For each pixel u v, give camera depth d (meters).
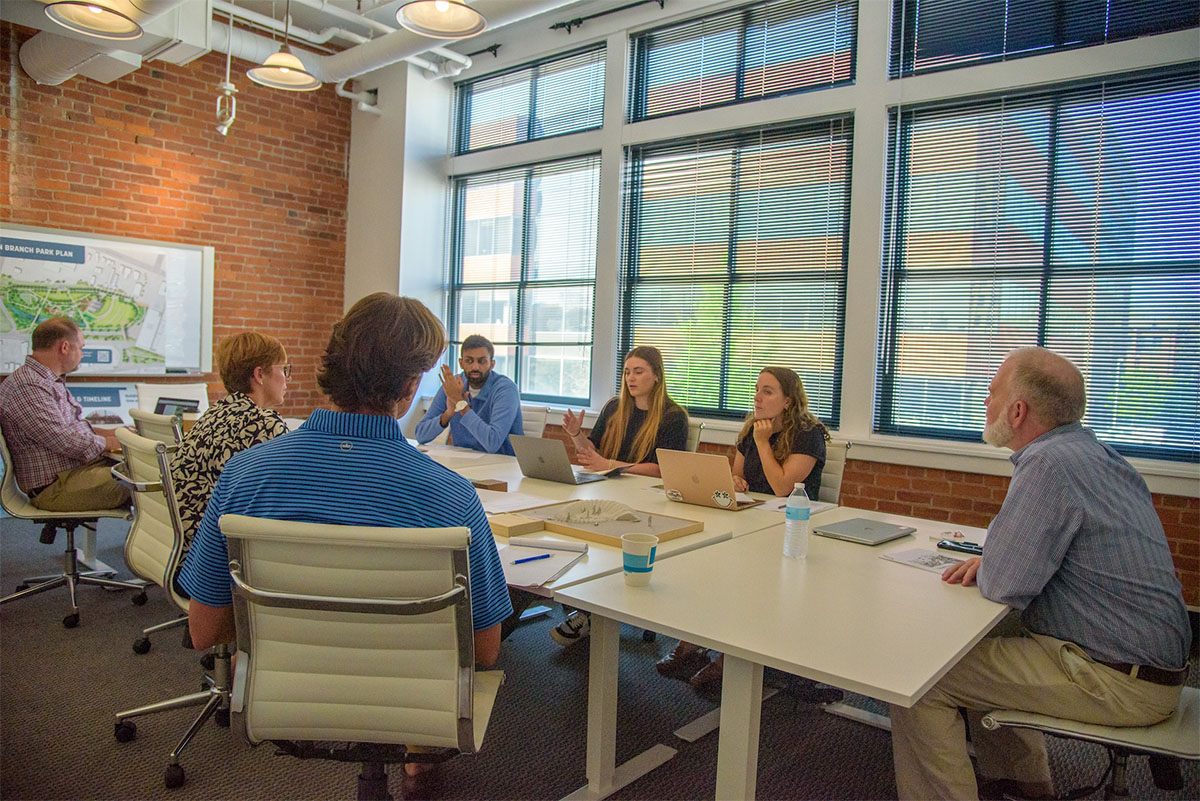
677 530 2.03
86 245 4.73
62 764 1.94
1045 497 1.53
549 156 5.39
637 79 5.01
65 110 4.66
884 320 4.01
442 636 1.15
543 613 3.18
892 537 2.14
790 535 1.89
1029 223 3.61
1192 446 3.20
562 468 2.77
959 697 1.56
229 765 1.97
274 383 2.08
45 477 2.93
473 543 1.18
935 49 3.86
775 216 4.41
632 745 2.14
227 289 5.45
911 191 3.94
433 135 5.97
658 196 4.90
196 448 1.94
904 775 1.57
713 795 1.89
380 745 1.25
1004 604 1.56
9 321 4.46
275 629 1.17
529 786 1.91
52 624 2.89
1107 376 3.40
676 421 3.23
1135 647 1.47
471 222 6.00
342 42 5.86
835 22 4.19
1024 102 3.63
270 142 5.63
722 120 4.55
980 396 3.73
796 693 2.46
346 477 1.12
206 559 1.19
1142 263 3.33
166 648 2.70
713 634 1.32
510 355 5.73
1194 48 3.18
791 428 2.82
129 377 4.98
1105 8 3.41
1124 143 3.38
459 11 2.96
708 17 4.69
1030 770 1.75
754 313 4.49
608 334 5.06
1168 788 1.47
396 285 5.80
